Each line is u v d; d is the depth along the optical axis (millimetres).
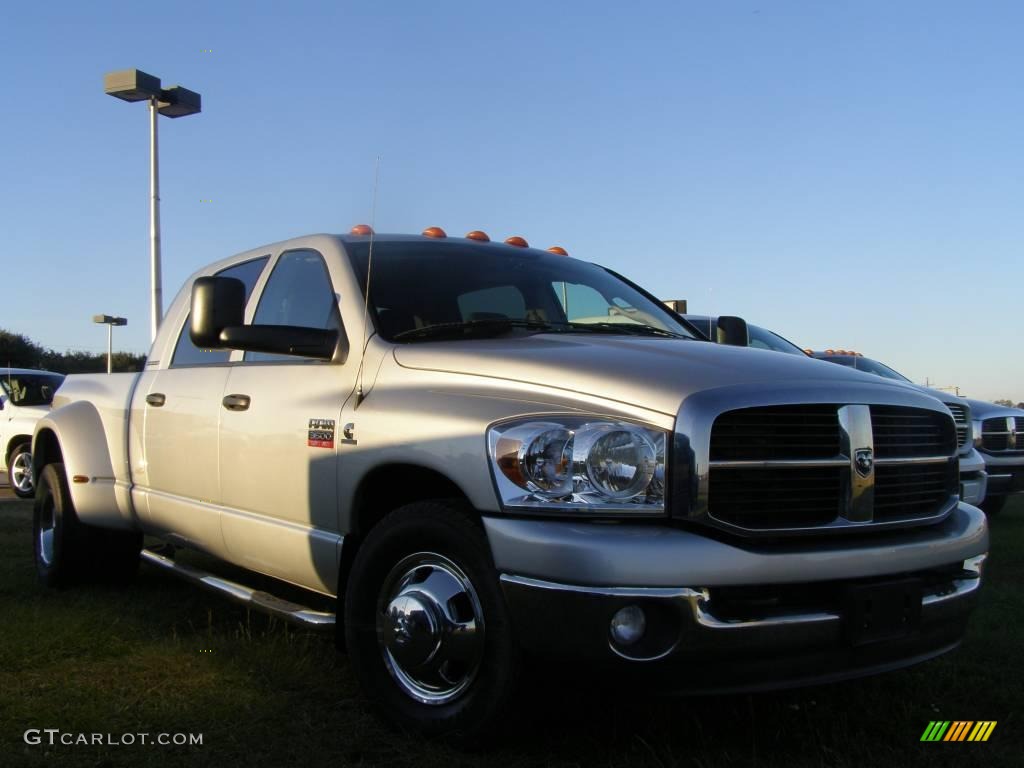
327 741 3322
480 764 3096
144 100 16406
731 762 3191
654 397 3033
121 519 5500
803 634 2961
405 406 3488
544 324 4168
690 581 2836
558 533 2912
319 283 4316
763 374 3211
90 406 5871
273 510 4137
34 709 3623
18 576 6293
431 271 4312
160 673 4055
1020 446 9375
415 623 3258
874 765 3215
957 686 3988
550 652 2912
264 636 4512
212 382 4695
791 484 3080
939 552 3336
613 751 3234
